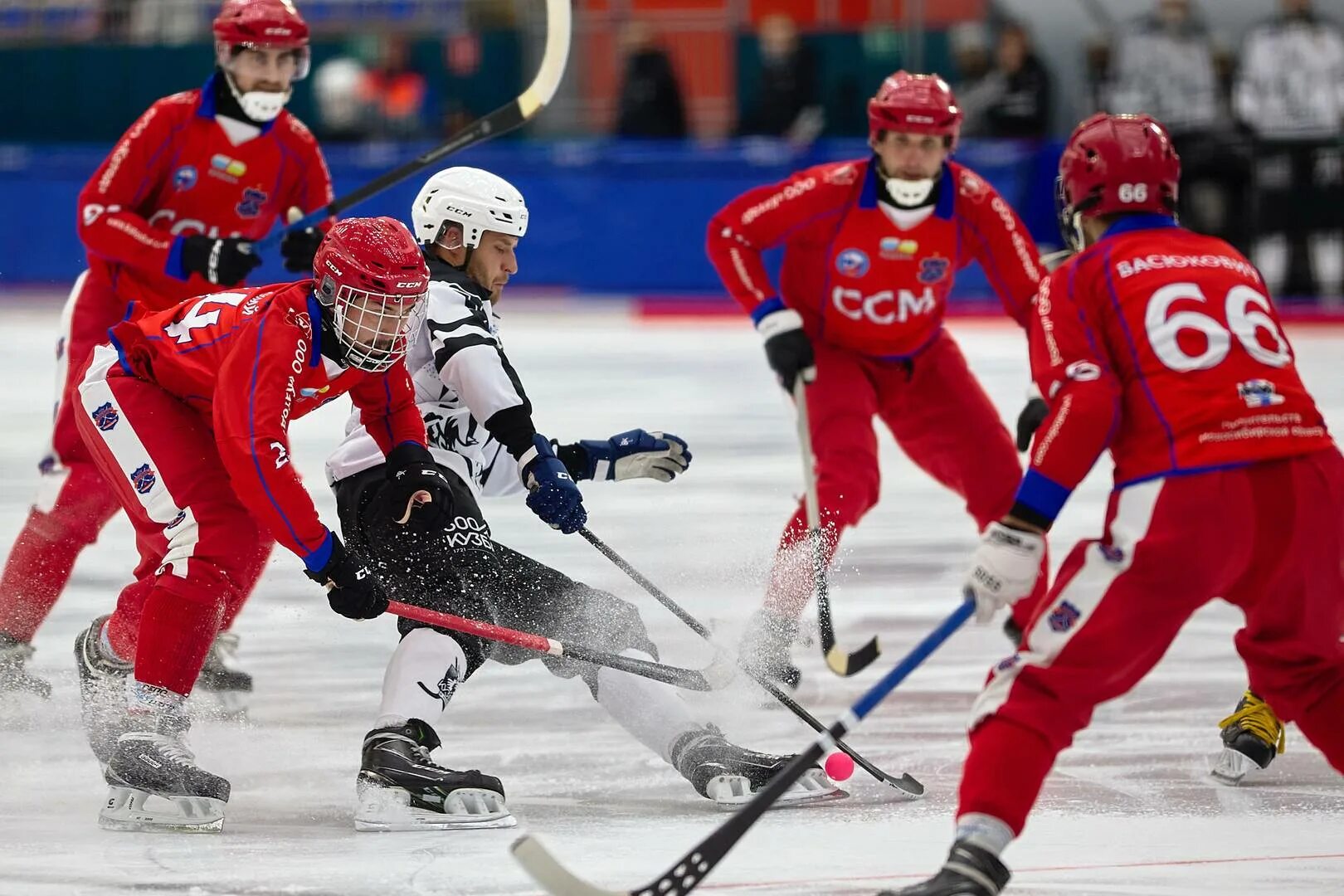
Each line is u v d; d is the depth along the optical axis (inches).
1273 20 1610.5
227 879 386.3
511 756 505.7
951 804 453.4
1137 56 1584.6
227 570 440.5
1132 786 468.1
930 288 607.2
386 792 433.4
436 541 460.4
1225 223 1589.6
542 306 1706.4
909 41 1758.1
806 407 601.9
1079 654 351.6
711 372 1311.5
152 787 429.7
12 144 1854.1
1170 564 350.0
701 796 461.4
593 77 1824.6
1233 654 615.8
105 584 693.3
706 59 1841.8
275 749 508.7
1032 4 1843.0
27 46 1841.8
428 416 472.4
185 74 1829.5
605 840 421.1
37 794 462.3
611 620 474.6
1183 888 380.2
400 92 1743.4
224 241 595.2
